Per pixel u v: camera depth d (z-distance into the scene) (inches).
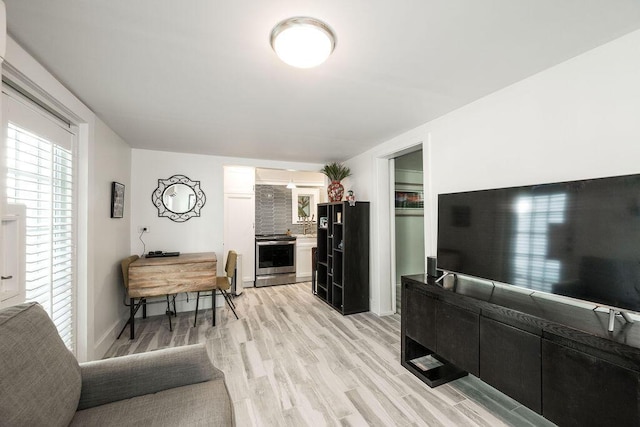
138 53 60.3
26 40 55.4
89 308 88.3
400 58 63.0
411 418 67.3
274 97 83.0
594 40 57.2
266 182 225.8
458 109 92.1
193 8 46.8
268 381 82.6
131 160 141.1
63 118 79.7
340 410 70.1
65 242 79.5
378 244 142.3
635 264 47.5
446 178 96.7
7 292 51.3
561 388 50.9
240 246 196.1
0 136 46.1
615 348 44.1
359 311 144.0
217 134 119.6
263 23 50.8
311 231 241.6
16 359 34.5
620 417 43.6
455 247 84.0
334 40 55.5
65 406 38.7
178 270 120.3
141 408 43.7
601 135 59.0
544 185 61.6
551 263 59.9
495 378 62.3
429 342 80.7
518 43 57.8
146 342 110.3
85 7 46.4
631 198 48.3
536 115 70.6
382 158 142.5
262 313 143.6
